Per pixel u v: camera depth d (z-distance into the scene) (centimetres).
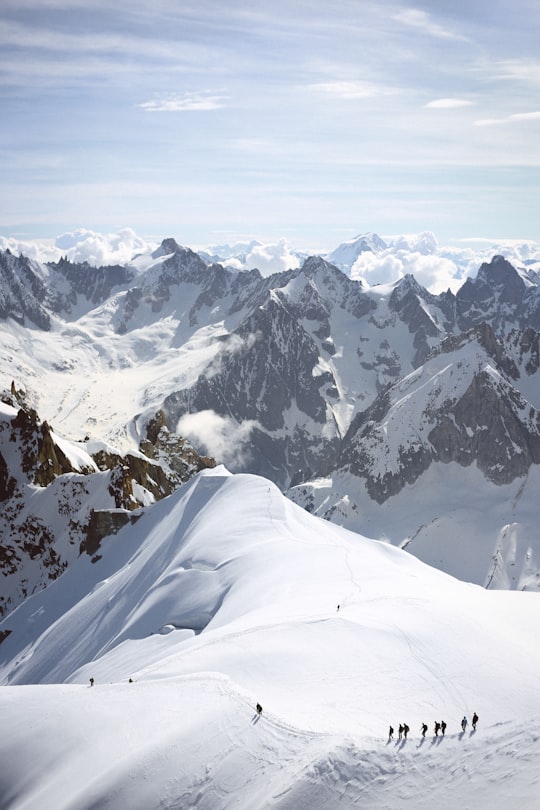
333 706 6494
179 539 16250
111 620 14800
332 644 7944
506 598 11800
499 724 4809
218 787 5241
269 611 9669
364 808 4378
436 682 7119
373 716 6331
